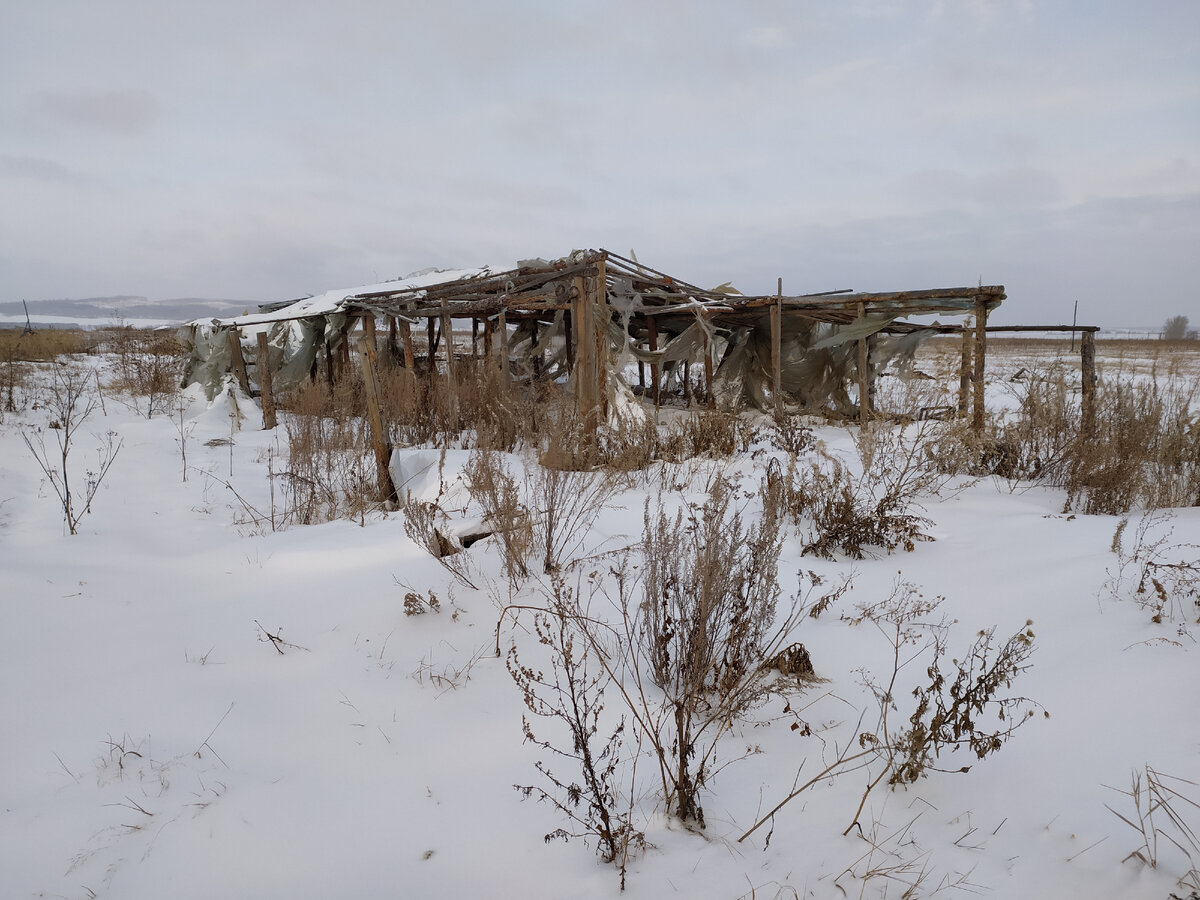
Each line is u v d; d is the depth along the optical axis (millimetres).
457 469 6797
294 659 3402
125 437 10445
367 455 8016
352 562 4645
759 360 14141
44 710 2881
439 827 2230
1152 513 5500
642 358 12938
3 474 7270
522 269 11055
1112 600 3672
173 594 4227
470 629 3627
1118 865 1923
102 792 2387
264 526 5906
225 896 1938
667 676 3084
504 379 10414
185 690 3094
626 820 2238
